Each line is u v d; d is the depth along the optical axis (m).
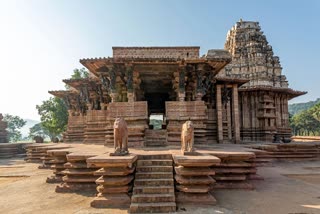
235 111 18.16
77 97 21.73
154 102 28.78
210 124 17.88
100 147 13.56
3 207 7.55
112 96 14.52
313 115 61.25
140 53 16.09
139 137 13.95
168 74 17.48
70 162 9.59
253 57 25.84
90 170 9.38
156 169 8.70
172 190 7.68
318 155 18.41
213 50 14.25
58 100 37.59
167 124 14.59
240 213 6.75
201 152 9.55
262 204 7.54
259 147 14.61
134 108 14.26
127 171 7.79
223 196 8.42
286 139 22.02
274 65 26.27
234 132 18.00
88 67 14.59
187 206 7.36
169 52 16.06
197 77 14.54
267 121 23.22
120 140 8.52
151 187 7.73
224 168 9.50
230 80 17.66
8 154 25.59
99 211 7.05
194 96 15.99
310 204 7.54
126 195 7.73
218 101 17.73
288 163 17.08
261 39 26.92
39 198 8.52
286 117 25.00
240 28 27.73
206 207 7.28
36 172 14.36
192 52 15.99
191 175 7.80
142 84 21.59
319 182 10.86
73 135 21.47
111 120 14.25
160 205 6.99
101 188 7.76
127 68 14.01
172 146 13.70
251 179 10.91
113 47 16.11
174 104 14.47
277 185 10.16
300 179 11.55
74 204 7.76
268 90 22.97
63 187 9.36
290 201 7.86
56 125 37.41
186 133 8.83
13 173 14.22
